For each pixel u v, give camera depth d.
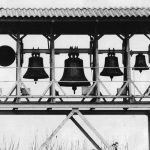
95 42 27.92
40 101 27.81
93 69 28.48
